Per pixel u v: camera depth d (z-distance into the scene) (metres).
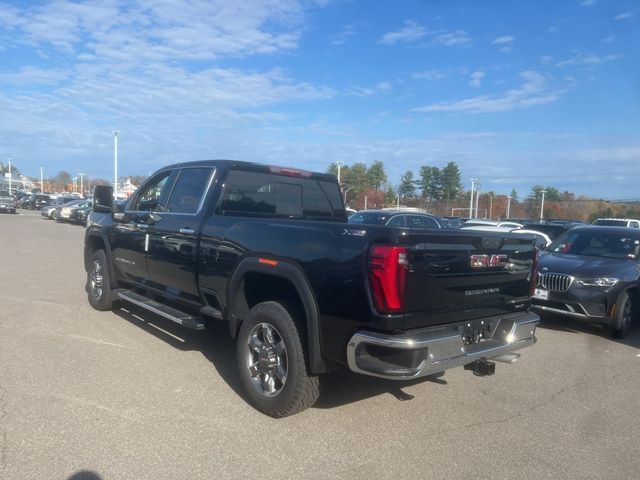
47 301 8.31
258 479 3.37
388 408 4.64
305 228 4.16
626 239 8.88
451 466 3.65
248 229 4.66
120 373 5.16
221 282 4.93
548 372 5.98
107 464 3.45
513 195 90.62
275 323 4.26
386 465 3.62
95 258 7.64
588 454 3.93
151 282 6.31
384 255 3.57
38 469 3.35
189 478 3.33
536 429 4.35
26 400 4.41
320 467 3.55
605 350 7.11
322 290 3.91
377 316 3.62
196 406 4.46
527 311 4.87
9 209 45.44
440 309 3.91
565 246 9.45
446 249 3.88
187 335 6.62
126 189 34.22
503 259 4.44
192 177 5.84
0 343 5.96
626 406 4.97
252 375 4.50
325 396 4.86
